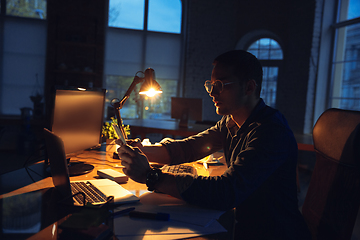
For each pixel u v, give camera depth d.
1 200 0.88
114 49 5.40
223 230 0.73
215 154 1.79
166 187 0.89
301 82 4.66
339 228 0.86
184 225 0.75
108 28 5.35
